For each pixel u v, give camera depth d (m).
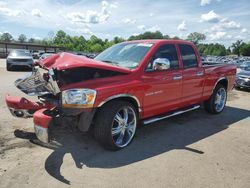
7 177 3.11
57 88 3.50
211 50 109.31
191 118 6.00
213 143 4.46
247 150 4.20
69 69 3.53
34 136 4.38
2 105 6.36
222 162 3.73
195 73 5.34
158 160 3.71
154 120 4.57
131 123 4.18
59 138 4.33
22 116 4.15
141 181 3.14
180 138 4.65
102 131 3.74
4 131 4.57
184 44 5.23
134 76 4.06
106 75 3.80
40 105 3.97
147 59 4.31
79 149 3.97
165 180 3.18
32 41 96.94
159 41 4.70
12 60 16.47
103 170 3.37
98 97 3.55
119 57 4.68
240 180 3.24
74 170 3.34
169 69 4.73
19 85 4.62
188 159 3.78
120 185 3.04
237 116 6.36
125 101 3.97
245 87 10.91
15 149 3.88
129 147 4.14
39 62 4.20
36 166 3.40
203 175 3.33
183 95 5.13
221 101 6.59
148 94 4.28
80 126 3.64
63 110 3.56
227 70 6.48
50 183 3.03
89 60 3.83
